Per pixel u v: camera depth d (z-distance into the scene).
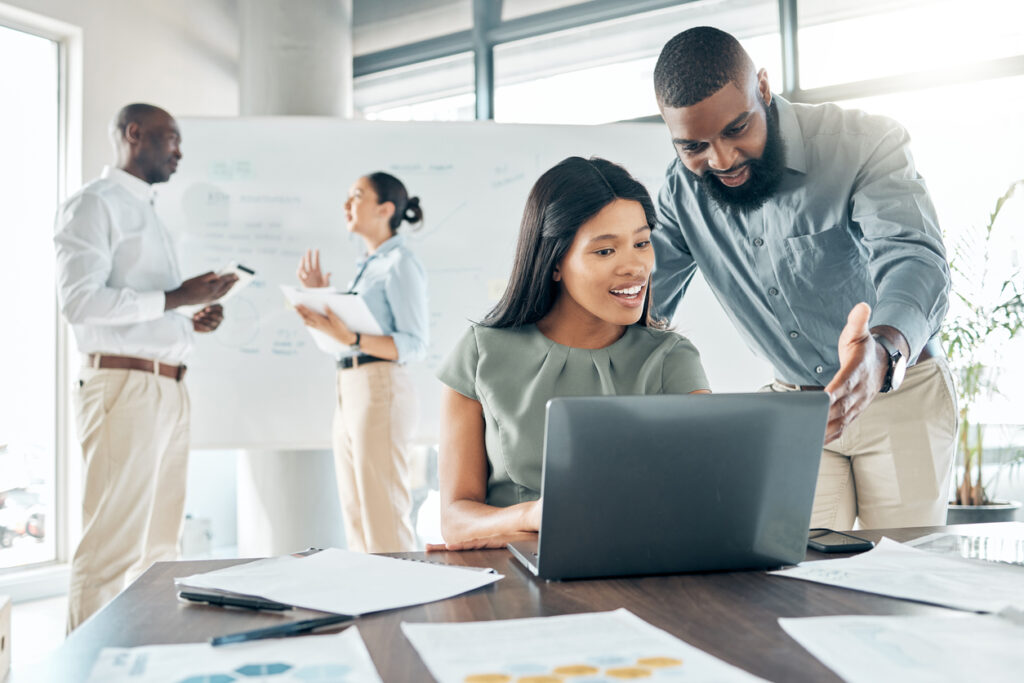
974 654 0.57
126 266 2.50
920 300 2.11
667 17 3.52
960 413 3.11
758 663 0.56
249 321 3.15
